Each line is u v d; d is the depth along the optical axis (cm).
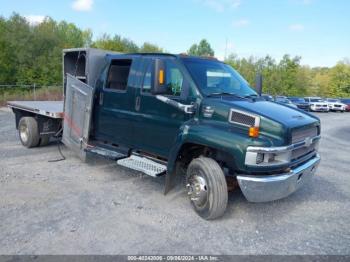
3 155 729
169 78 495
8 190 515
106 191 530
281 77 5116
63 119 702
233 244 382
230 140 399
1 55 3841
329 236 413
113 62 597
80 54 679
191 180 452
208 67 507
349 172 728
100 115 616
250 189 401
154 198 508
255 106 438
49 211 445
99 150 598
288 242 394
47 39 4188
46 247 355
